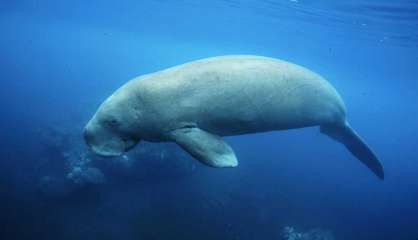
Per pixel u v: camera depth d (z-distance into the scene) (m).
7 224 11.70
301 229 14.88
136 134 4.64
